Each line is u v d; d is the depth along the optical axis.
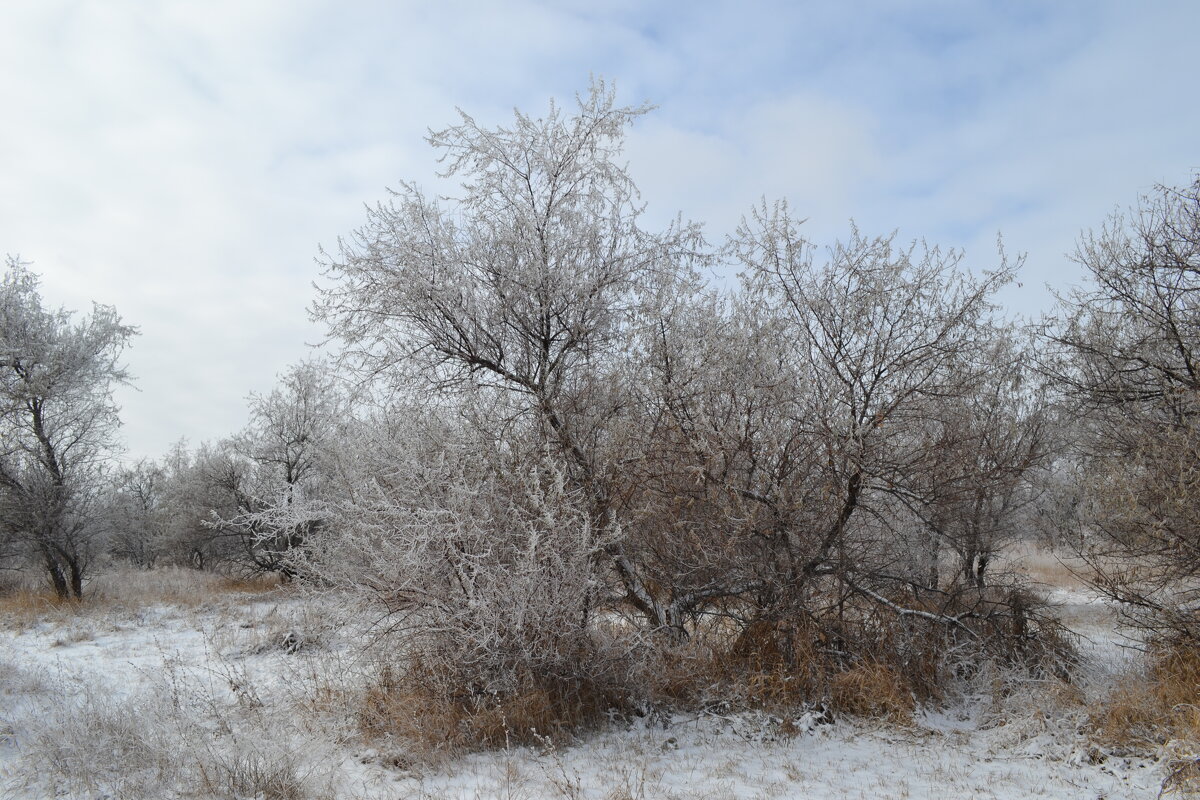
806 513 8.10
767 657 8.23
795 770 6.29
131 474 21.81
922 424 8.15
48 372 17.83
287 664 9.68
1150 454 7.52
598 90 8.79
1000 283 7.96
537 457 7.96
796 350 8.32
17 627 13.65
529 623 6.94
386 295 8.23
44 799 5.39
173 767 5.76
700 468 7.57
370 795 5.69
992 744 6.88
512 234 8.44
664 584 8.81
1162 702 6.87
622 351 8.74
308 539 9.31
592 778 6.05
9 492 17.42
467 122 8.70
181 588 19.02
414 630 7.31
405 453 7.77
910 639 8.20
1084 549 8.41
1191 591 7.43
